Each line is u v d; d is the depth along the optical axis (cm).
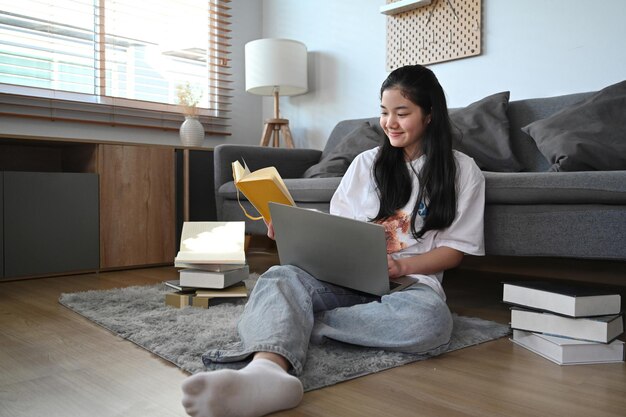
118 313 161
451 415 90
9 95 276
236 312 159
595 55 227
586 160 175
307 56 352
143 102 329
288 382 89
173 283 180
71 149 279
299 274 130
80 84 307
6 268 227
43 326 150
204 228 183
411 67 142
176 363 115
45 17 295
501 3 255
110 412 92
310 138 353
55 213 240
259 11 384
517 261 241
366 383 105
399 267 131
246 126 381
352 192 156
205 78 362
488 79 262
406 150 149
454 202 139
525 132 211
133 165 264
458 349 129
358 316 123
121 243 260
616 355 120
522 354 125
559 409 93
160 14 338
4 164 277
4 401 96
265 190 133
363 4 317
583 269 221
